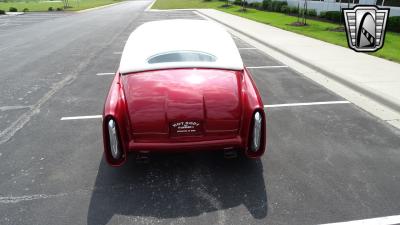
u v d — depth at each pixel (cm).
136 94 315
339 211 280
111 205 291
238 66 356
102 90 618
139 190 312
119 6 4138
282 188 312
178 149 304
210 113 303
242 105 314
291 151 379
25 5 4438
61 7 3634
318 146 391
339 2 1745
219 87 321
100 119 480
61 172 344
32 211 284
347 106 517
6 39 1334
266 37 1152
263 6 2588
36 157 375
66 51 1035
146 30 424
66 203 295
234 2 3375
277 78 675
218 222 269
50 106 536
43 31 1576
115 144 301
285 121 463
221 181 325
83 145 402
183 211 283
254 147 317
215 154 374
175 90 316
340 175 332
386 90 549
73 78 708
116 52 1000
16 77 726
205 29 420
